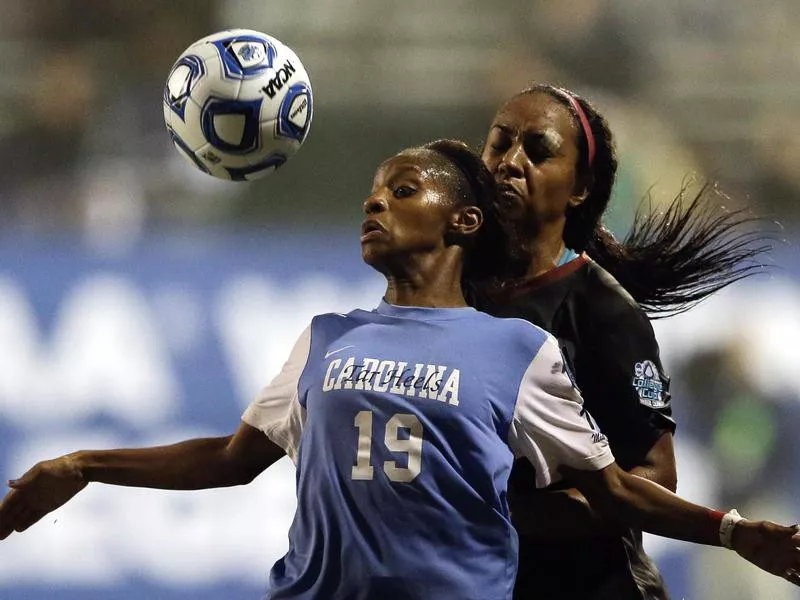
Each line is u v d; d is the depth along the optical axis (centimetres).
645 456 1262
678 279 1457
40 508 1156
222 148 1306
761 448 2469
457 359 1083
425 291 1145
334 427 1072
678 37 3469
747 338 2495
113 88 3250
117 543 2339
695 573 2381
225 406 2453
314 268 2553
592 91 3353
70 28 3338
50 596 2312
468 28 3419
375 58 3369
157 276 2514
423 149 1187
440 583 1038
